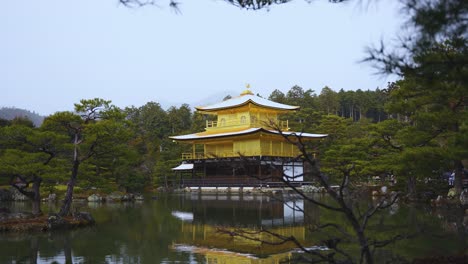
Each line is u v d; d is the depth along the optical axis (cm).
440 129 2745
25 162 2361
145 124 10275
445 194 3434
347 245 1697
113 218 2966
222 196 5209
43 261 1569
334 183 4875
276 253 1630
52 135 2422
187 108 11294
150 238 2053
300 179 6159
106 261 1559
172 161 7181
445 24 529
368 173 4091
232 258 1570
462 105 2602
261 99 7425
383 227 2069
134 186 5331
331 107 11306
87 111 2645
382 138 4019
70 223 2430
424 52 575
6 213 2555
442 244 1638
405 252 1505
